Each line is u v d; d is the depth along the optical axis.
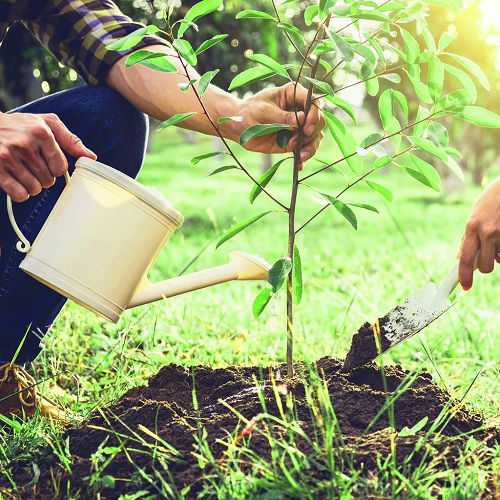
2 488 1.26
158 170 17.58
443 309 1.40
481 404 1.62
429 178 1.37
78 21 1.60
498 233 1.35
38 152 1.32
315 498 1.14
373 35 1.35
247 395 1.38
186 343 2.00
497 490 1.18
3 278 1.55
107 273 1.31
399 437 1.26
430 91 1.34
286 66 1.31
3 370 1.51
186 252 4.23
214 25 4.84
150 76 1.56
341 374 1.45
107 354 1.88
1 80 4.03
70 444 1.35
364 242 5.58
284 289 1.79
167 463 1.24
